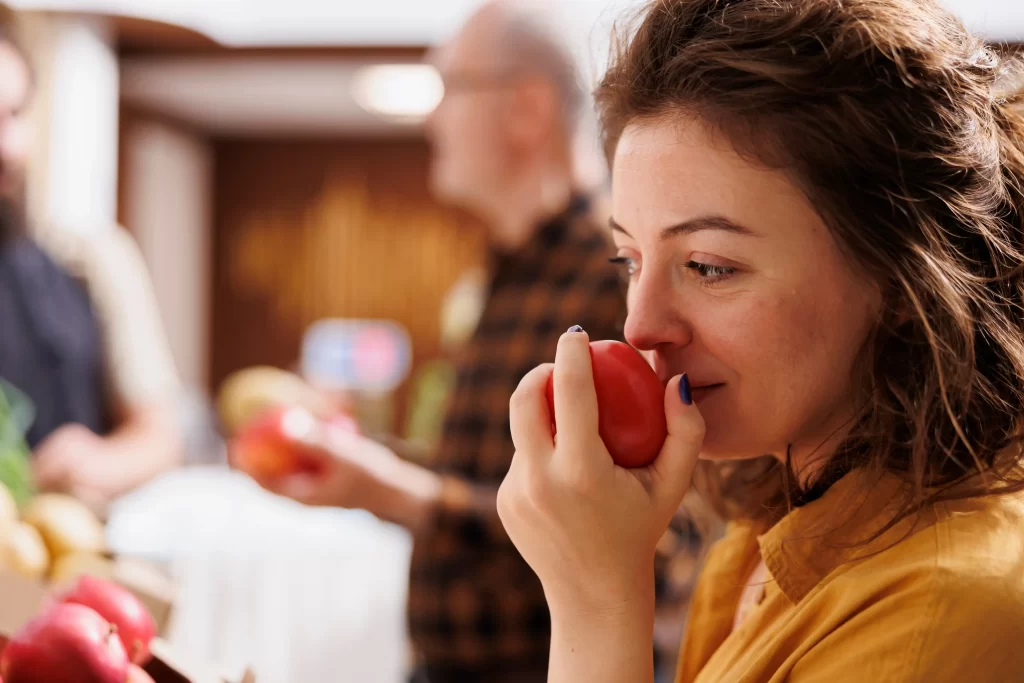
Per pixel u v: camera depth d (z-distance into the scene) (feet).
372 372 16.14
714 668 2.12
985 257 1.93
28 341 5.83
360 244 18.06
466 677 4.55
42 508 3.30
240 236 18.28
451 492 4.35
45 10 11.59
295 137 18.17
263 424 4.28
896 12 1.87
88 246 6.29
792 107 1.76
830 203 1.77
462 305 9.12
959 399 1.83
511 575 4.42
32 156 11.57
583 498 1.89
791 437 1.93
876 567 1.78
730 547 2.57
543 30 4.84
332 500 4.24
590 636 1.90
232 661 6.20
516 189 4.83
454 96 4.85
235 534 6.53
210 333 18.28
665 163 1.84
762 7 1.87
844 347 1.85
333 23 12.59
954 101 1.86
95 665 1.81
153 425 6.21
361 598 6.69
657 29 1.94
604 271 4.47
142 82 14.40
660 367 1.94
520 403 2.01
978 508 1.81
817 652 1.76
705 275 1.87
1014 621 1.63
